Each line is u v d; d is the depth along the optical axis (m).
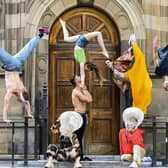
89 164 15.18
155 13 18.52
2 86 18.20
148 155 17.88
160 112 18.17
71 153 14.19
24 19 18.33
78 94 15.16
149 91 15.47
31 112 17.73
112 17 18.56
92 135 18.48
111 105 18.59
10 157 17.50
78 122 14.26
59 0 18.48
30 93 18.06
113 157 17.48
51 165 14.07
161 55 15.55
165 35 18.55
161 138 17.95
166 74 15.54
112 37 18.64
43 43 18.28
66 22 18.70
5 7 18.48
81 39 15.56
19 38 18.34
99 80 16.91
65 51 18.70
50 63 18.67
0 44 18.48
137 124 14.34
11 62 15.45
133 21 18.44
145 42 18.36
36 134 15.98
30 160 15.98
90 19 18.73
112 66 15.61
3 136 17.97
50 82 18.61
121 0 18.45
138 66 15.37
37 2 18.34
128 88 15.82
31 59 18.09
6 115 15.85
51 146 14.22
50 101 18.55
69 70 18.67
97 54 18.62
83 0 18.56
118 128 18.50
